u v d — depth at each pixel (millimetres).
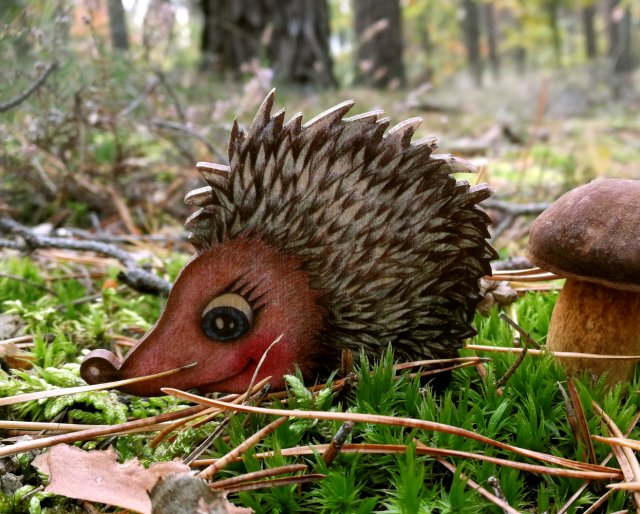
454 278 187
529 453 171
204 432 181
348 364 187
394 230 179
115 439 183
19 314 233
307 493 166
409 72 2492
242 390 186
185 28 509
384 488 172
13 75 292
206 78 594
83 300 249
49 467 161
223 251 177
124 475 162
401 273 182
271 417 181
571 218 177
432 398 183
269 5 797
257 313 182
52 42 290
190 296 178
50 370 198
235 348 182
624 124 945
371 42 1306
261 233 177
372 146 173
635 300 185
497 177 505
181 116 380
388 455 172
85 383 197
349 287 182
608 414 183
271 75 337
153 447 178
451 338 193
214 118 398
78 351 221
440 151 608
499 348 205
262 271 179
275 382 187
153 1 348
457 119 910
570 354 191
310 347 186
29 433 187
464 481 162
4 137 304
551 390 186
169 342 179
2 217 292
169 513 152
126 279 239
